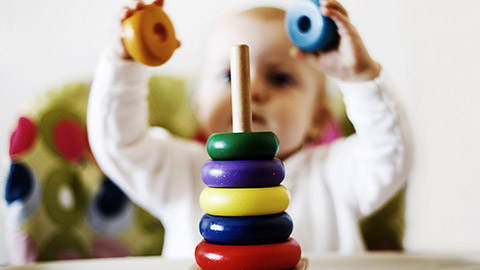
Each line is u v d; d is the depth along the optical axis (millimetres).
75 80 1274
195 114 1408
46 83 1856
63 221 1119
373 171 1002
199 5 1847
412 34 1913
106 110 950
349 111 977
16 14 1841
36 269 740
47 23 1856
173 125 1387
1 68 1841
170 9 1849
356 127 982
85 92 1246
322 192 1123
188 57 1834
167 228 1166
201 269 495
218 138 501
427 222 1904
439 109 1920
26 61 1852
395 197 1273
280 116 1030
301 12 764
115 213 1227
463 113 1906
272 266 466
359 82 910
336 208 1110
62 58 1868
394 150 966
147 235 1259
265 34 1056
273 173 495
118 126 969
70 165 1163
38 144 1106
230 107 1069
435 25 1902
